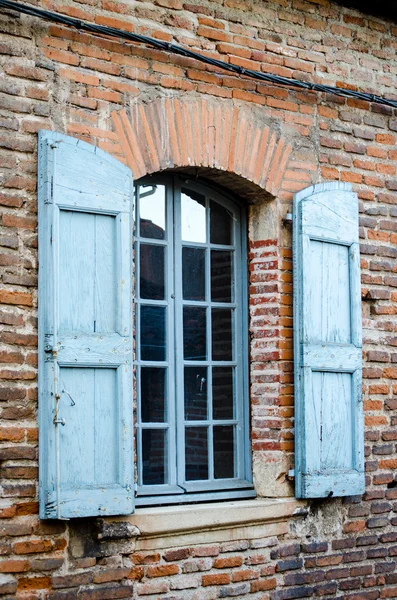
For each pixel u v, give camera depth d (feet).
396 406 22.07
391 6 22.43
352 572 20.95
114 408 17.13
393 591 21.70
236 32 20.07
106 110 17.97
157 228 19.56
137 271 19.11
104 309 17.20
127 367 17.25
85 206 17.04
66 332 16.66
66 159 16.87
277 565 19.63
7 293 16.44
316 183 20.95
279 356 20.01
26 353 16.56
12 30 16.96
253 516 19.10
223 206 20.67
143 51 18.57
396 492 21.93
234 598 18.92
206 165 19.21
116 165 17.49
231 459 20.25
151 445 19.04
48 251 16.57
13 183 16.69
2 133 16.66
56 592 16.58
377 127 22.29
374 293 21.77
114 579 17.30
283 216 20.42
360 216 21.75
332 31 21.76
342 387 20.52
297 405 19.86
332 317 20.47
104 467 16.90
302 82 20.68
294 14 21.12
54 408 16.33
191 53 18.81
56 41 17.46
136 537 17.62
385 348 21.94
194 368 19.92
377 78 22.52
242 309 20.63
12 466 16.24
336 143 21.48
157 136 18.58
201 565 18.48
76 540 16.88
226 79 19.74
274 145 20.35
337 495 20.07
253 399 20.31
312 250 20.26
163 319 19.49
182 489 19.17
